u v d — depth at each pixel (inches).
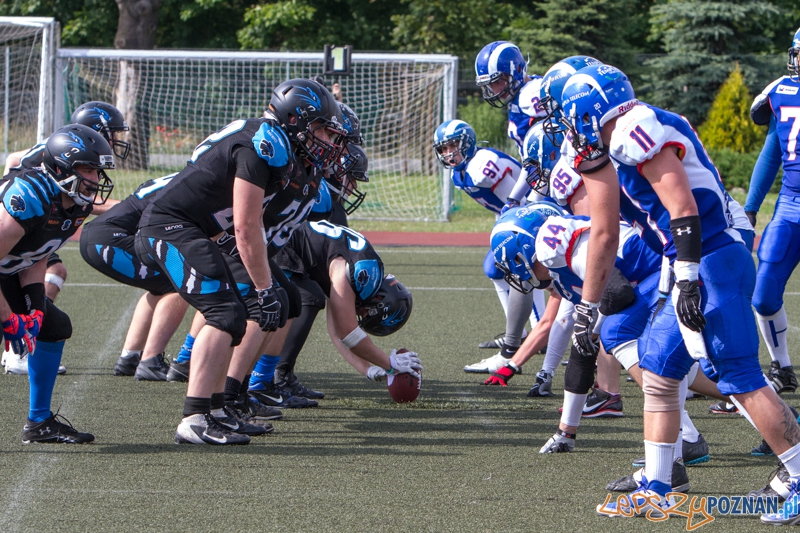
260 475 387.2
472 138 678.5
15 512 336.5
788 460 332.5
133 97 1833.2
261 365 520.1
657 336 342.6
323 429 473.4
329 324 547.8
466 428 477.1
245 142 416.5
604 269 348.5
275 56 1492.4
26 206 382.9
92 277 1008.9
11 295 416.2
